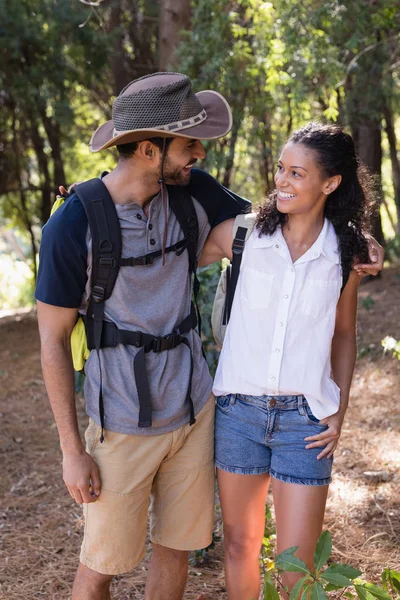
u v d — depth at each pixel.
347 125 9.00
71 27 10.10
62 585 3.54
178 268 2.48
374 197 2.58
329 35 7.42
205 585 3.43
